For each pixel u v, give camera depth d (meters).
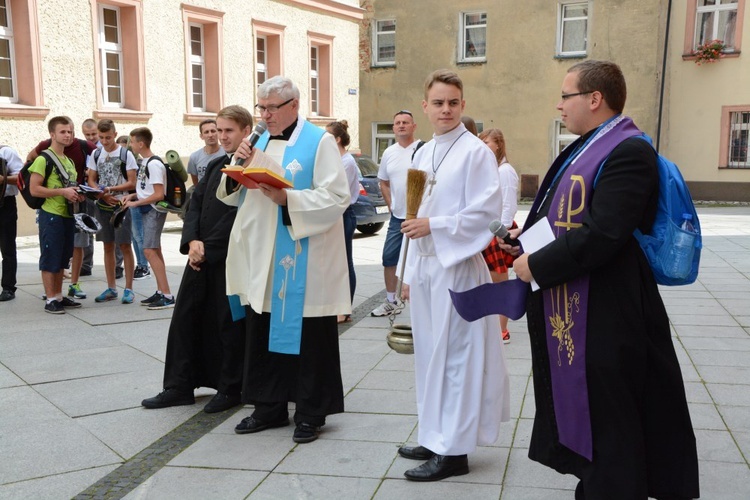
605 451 2.56
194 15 14.58
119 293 7.77
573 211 2.61
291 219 3.72
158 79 13.89
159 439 3.99
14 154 7.39
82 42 12.32
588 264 2.52
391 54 24.59
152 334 6.15
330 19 18.77
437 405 3.42
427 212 3.43
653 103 21.09
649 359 2.58
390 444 3.86
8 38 11.52
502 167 5.49
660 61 20.91
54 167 6.68
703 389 4.62
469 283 3.40
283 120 3.91
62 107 12.05
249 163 3.78
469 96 23.28
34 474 3.55
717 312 6.86
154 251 7.02
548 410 2.77
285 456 3.73
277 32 16.89
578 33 21.94
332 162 3.87
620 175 2.49
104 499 3.29
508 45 22.53
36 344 5.81
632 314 2.55
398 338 3.75
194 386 4.52
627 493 2.51
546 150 22.52
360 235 13.34
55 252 6.72
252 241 3.93
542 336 2.77
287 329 3.86
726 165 20.78
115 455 3.78
